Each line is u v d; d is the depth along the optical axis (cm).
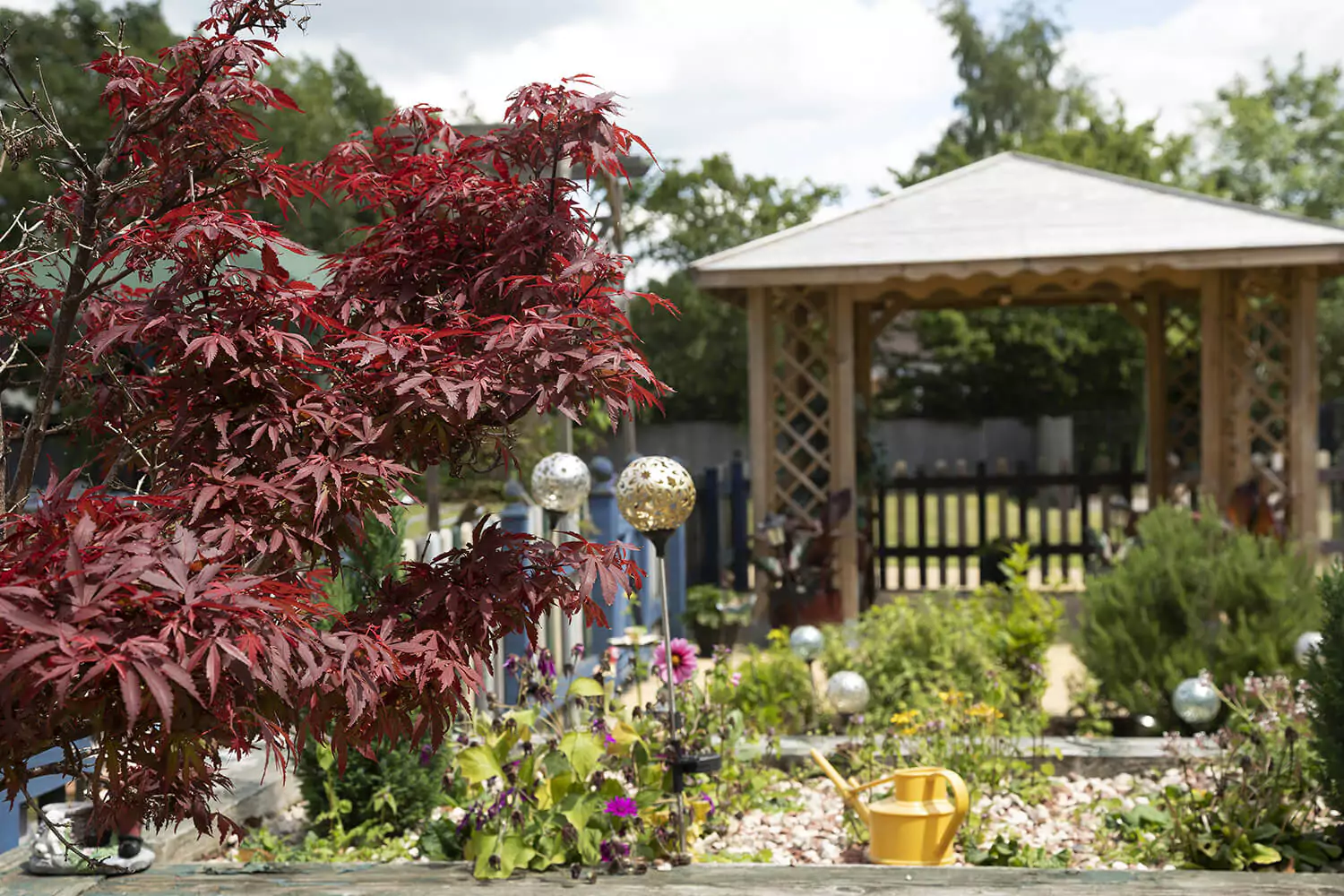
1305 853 409
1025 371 2509
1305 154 2867
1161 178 2556
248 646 177
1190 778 501
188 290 232
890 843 414
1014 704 576
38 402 250
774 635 632
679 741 390
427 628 246
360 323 275
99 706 178
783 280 923
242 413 232
